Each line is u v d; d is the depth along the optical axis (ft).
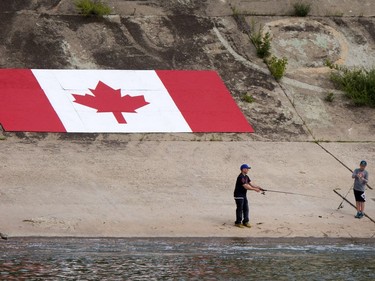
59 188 252.42
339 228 237.66
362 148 301.63
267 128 308.60
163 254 207.00
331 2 383.65
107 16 356.38
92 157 277.03
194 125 304.09
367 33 369.91
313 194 261.44
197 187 260.42
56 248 208.85
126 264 195.62
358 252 216.33
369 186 257.14
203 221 236.84
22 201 241.55
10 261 194.39
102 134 293.64
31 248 208.13
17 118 296.30
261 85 332.80
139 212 239.71
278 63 339.16
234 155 286.87
